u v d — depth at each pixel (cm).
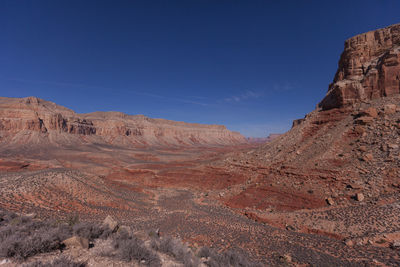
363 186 2814
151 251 789
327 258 1533
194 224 2589
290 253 1661
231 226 2531
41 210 2412
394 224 1906
